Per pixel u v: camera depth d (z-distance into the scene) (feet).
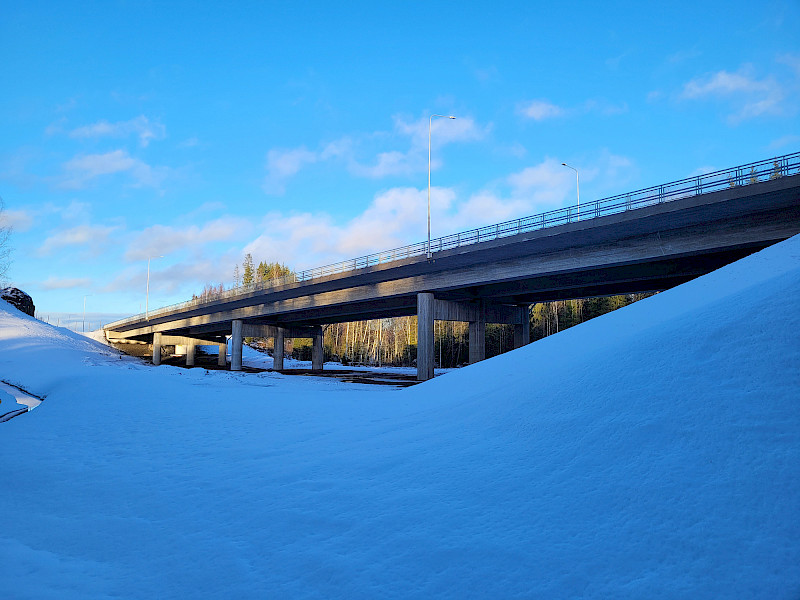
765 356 20.26
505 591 12.56
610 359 28.02
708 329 24.73
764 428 16.40
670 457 16.94
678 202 85.66
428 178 145.28
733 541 12.73
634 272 112.37
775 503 13.47
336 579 14.35
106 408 66.23
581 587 12.25
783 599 10.75
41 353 204.44
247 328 241.55
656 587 11.82
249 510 22.06
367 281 157.79
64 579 16.75
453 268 133.28
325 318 244.22
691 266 102.83
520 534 15.14
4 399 89.56
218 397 77.92
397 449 28.17
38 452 39.78
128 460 36.27
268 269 602.85
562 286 126.41
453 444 25.86
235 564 16.55
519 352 54.85
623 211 93.25
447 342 312.09
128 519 23.04
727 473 15.17
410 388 70.08
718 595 11.24
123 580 16.46
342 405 62.75
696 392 20.06
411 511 18.21
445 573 13.74
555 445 21.09
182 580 15.96
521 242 110.42
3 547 19.97
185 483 28.68
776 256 40.68
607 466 17.92
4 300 326.03
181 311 271.49
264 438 42.06
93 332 411.95
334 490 22.68
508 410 28.40
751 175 78.64
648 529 13.97
